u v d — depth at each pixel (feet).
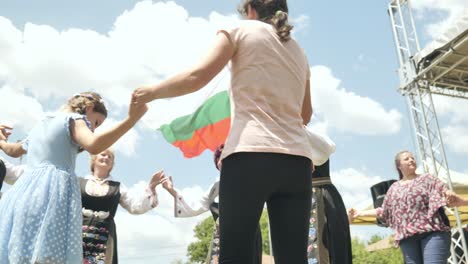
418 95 28.02
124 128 7.47
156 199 13.91
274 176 6.10
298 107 6.77
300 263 6.22
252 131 6.19
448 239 13.35
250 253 5.94
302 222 6.35
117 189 13.42
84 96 9.29
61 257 7.84
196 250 128.98
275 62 6.57
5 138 10.14
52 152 8.46
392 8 29.81
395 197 14.33
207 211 14.35
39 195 8.00
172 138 19.39
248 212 5.96
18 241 7.63
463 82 29.48
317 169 11.69
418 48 28.40
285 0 7.22
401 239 13.82
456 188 28.53
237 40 6.56
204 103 18.94
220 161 6.42
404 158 14.90
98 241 12.59
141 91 6.31
